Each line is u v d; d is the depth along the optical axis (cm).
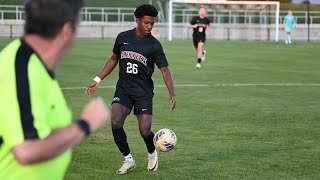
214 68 4597
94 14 10138
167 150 1493
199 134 2022
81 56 5516
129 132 2048
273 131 2092
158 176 1514
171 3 9431
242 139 1953
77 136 589
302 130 2122
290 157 1717
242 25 10512
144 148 1819
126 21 10194
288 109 2595
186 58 5600
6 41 7275
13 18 9544
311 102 2825
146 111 1510
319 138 1992
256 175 1527
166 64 1516
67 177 1486
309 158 1709
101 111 600
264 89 3300
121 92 1517
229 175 1524
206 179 1488
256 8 10569
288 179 1494
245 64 5000
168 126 2153
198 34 4688
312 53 6531
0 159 600
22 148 572
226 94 3070
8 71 589
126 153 1527
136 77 1503
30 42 601
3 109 582
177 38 10100
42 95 600
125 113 1509
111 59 1551
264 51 6831
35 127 582
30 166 602
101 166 1598
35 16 589
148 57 1501
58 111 627
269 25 10562
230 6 10562
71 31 604
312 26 10631
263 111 2527
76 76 3794
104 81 3569
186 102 2753
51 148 577
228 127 2152
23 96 584
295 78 3894
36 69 595
